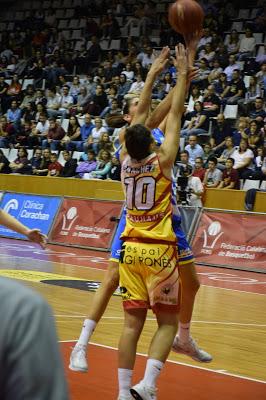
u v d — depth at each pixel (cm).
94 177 1725
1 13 2856
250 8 2195
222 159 1605
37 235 341
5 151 2081
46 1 2789
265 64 1817
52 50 2453
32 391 121
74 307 828
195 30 480
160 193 441
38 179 1809
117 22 2391
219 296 1023
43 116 2062
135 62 2092
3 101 2298
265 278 1288
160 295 434
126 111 521
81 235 1606
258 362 609
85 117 1925
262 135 1605
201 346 662
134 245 438
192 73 472
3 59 2516
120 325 739
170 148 446
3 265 1194
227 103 1789
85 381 502
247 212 1418
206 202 1534
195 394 490
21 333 121
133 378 516
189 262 486
